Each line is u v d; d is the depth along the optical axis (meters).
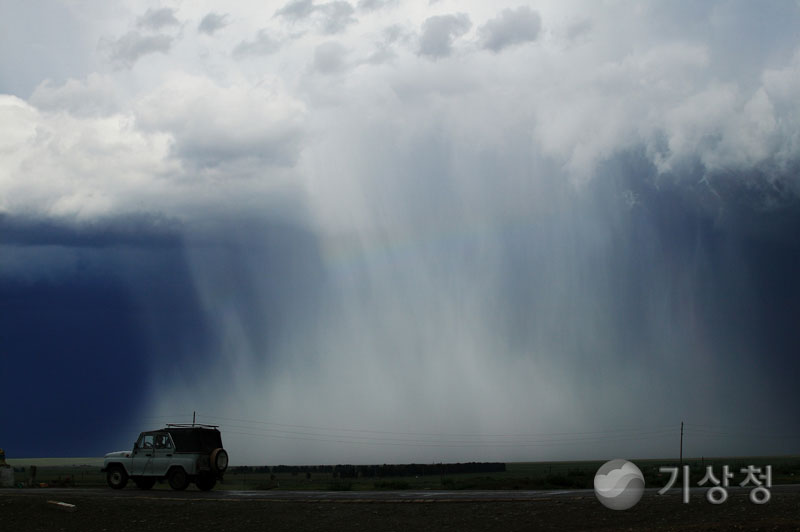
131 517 29.42
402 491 47.41
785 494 34.78
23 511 31.33
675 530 23.98
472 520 27.30
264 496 38.72
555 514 28.16
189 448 44.28
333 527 26.64
